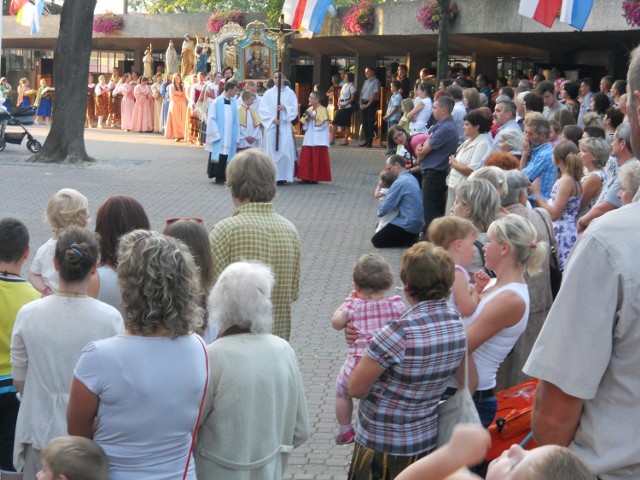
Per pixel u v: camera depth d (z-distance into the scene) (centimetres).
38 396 402
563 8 1452
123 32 3384
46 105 3462
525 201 599
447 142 1198
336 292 1038
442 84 1620
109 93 3406
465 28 2053
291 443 389
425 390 400
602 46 2209
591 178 754
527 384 470
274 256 515
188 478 343
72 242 403
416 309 402
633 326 239
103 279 461
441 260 401
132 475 329
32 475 409
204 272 456
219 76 2653
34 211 1471
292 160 1911
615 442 244
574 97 1494
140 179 1892
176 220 475
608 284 240
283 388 378
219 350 369
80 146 2128
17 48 3994
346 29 2534
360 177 2050
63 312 400
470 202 523
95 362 329
